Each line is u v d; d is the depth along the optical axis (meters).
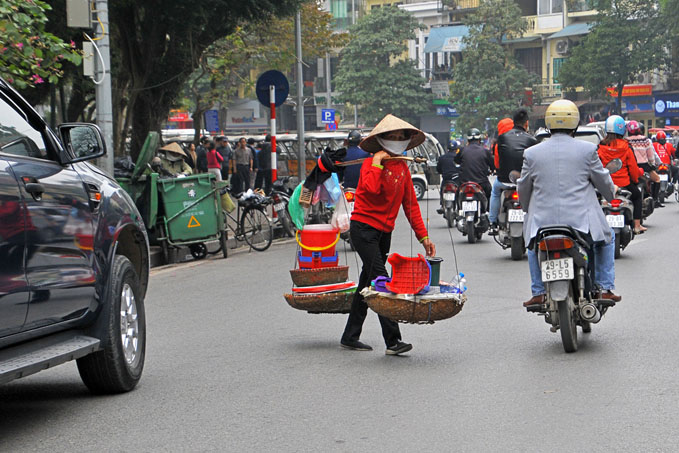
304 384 7.28
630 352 8.16
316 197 10.40
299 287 8.95
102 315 6.82
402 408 6.45
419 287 7.91
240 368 7.96
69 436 5.95
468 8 80.81
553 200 8.33
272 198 21.03
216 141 33.59
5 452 5.62
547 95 73.88
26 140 6.28
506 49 73.06
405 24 74.50
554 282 8.05
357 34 74.38
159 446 5.69
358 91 74.94
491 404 6.49
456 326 9.70
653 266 14.12
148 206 16.45
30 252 5.86
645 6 63.00
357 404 6.60
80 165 7.04
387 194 8.30
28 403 6.91
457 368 7.71
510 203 15.42
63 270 6.25
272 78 21.55
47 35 13.98
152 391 7.18
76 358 6.29
